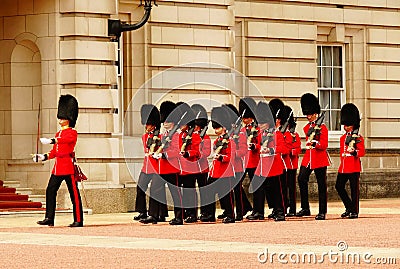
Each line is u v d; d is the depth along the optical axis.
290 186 79.50
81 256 51.84
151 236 61.91
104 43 83.94
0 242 59.22
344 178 75.88
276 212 75.31
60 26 83.19
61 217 78.62
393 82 106.94
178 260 49.66
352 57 105.69
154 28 90.25
